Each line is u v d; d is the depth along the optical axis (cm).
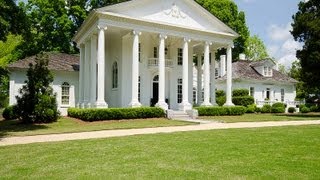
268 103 3897
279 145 1116
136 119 2259
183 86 2705
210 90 3259
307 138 1290
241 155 937
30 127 1839
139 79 2816
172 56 3030
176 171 748
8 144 1233
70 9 3956
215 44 3061
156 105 2550
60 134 1531
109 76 2945
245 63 4391
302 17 2978
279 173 724
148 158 901
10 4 1535
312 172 733
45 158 926
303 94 4497
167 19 2667
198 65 3288
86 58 2802
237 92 3700
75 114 2412
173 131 1595
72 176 717
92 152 1005
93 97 2531
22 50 3819
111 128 1741
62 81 3180
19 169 796
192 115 2489
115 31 2670
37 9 3856
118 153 981
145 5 2573
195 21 2816
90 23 2575
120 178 693
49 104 2111
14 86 2927
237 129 1659
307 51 2936
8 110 2500
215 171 746
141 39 2828
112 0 3794
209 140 1239
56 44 4031
